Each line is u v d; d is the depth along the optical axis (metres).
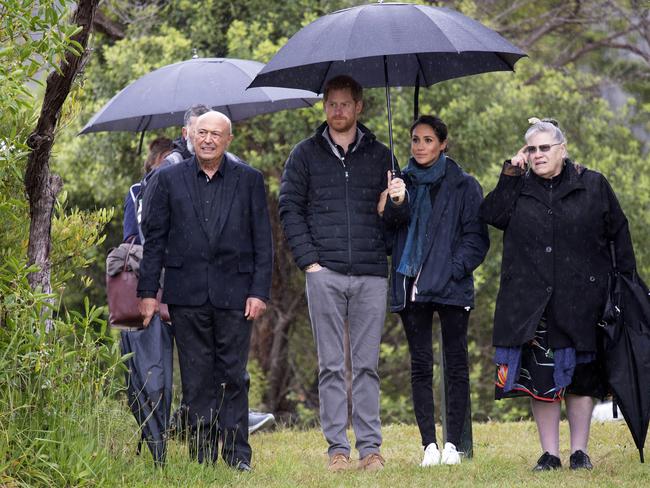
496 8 49.16
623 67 52.94
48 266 16.25
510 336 16.19
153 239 16.34
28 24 14.45
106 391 17.05
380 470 16.66
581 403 16.66
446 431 17.38
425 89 38.25
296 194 17.31
